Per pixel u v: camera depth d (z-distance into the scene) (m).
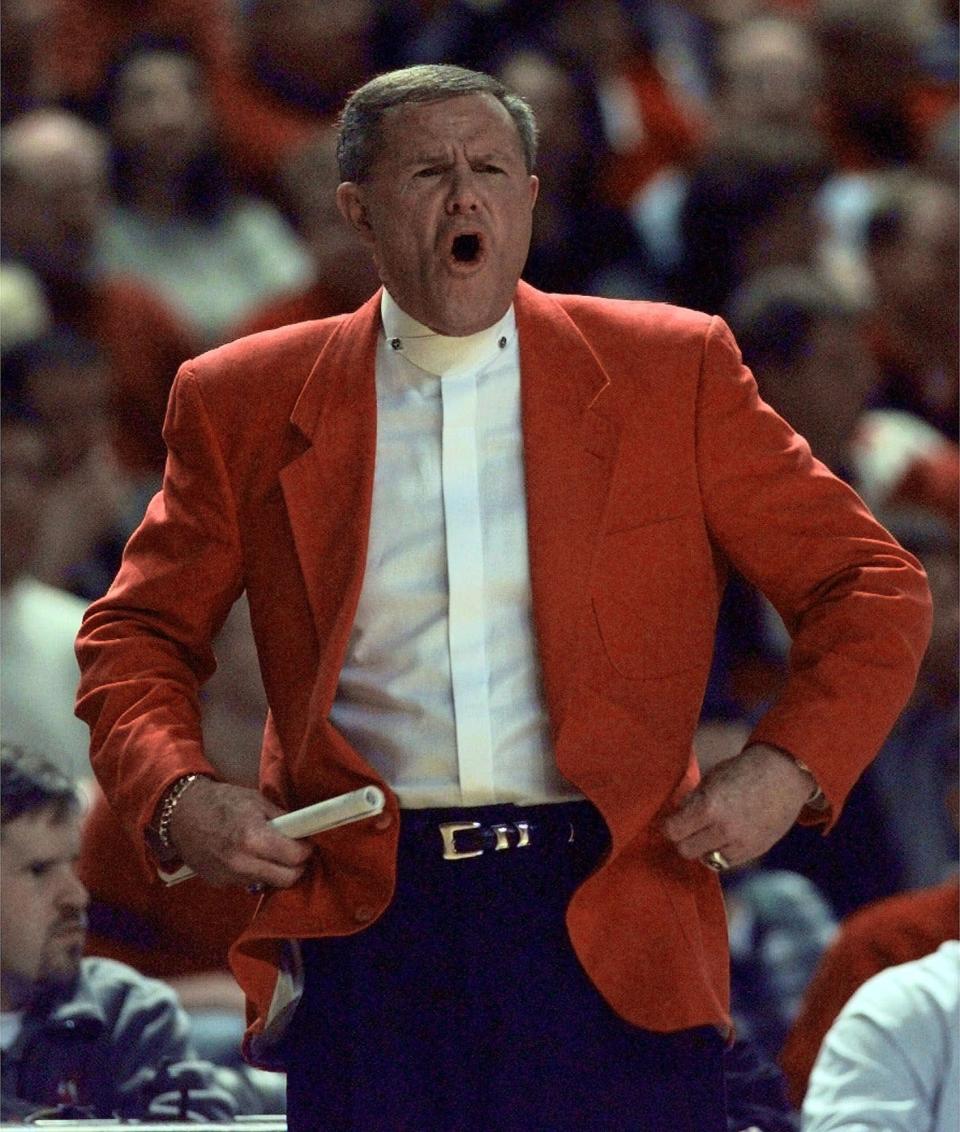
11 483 16.16
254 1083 12.68
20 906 12.27
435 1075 8.08
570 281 21.84
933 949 13.40
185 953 13.93
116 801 8.17
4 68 23.03
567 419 8.19
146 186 22.23
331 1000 8.21
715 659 16.03
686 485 8.24
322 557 8.20
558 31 24.39
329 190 19.67
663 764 8.08
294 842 7.89
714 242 21.25
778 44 24.31
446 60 24.09
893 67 25.75
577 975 8.08
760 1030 14.38
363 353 8.34
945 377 22.03
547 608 8.03
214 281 22.14
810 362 17.94
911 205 22.33
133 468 19.91
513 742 8.05
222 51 24.53
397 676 8.10
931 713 16.59
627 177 24.34
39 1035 12.13
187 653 8.49
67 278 19.91
